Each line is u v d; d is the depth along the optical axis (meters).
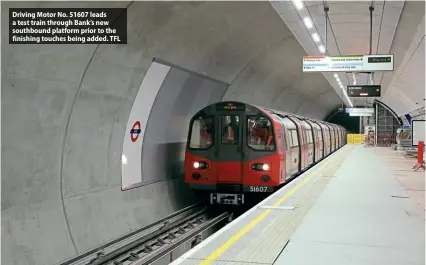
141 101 10.32
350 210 7.61
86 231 8.27
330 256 4.77
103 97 8.62
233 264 4.44
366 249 5.07
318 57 12.69
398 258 4.72
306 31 13.37
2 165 6.36
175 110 12.62
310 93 28.81
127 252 8.17
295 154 14.16
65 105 7.52
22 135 6.70
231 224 6.30
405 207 7.96
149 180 11.43
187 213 11.88
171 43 9.86
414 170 15.79
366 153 28.97
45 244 7.12
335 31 13.48
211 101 15.00
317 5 10.76
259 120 11.26
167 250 8.18
